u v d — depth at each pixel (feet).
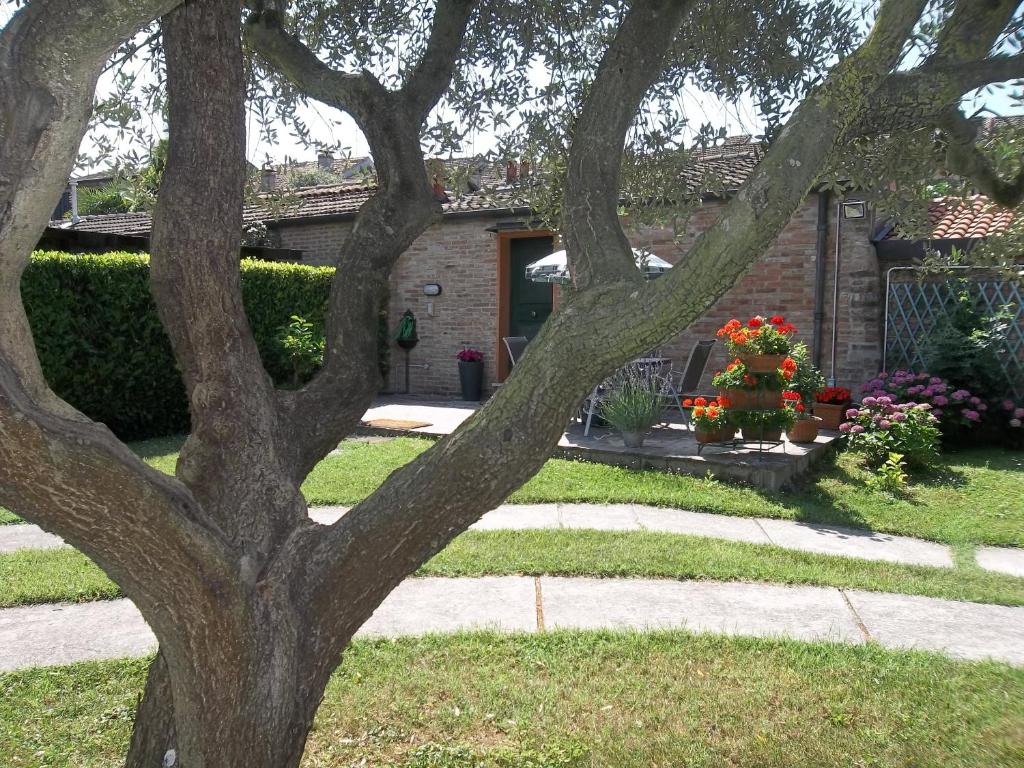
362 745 10.28
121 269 30.48
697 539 18.97
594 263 6.25
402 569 6.29
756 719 10.83
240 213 6.68
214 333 6.56
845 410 32.14
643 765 9.79
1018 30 7.92
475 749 10.13
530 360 5.93
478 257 43.55
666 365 34.96
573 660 12.48
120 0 4.23
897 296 33.40
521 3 11.03
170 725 7.16
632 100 6.99
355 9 11.00
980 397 30.78
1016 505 22.80
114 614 14.34
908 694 11.43
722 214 5.42
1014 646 13.23
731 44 10.05
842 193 9.53
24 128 4.15
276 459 6.79
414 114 8.15
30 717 10.73
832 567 17.28
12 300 4.43
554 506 22.34
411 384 46.26
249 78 10.73
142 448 29.07
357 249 7.82
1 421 4.18
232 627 5.59
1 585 15.38
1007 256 9.70
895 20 5.49
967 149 8.42
